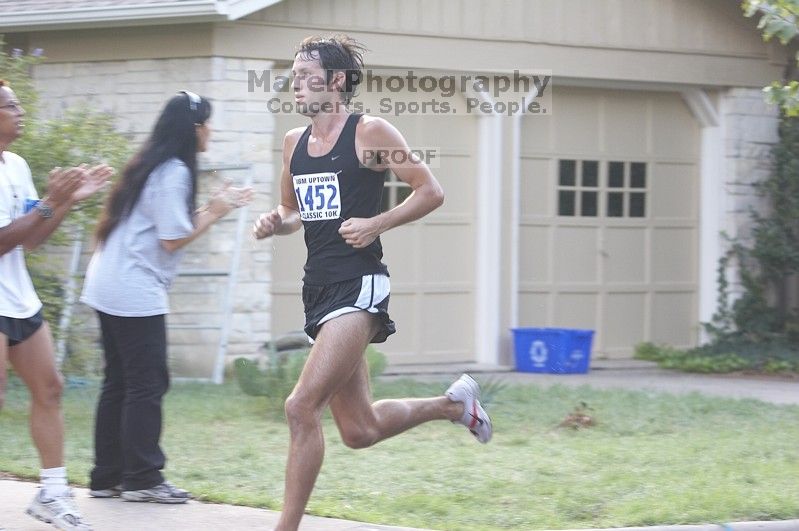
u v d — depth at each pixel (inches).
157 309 439.8
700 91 979.3
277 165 840.3
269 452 559.5
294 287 859.4
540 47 900.6
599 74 923.4
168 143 438.3
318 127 392.5
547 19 901.8
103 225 438.9
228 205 442.6
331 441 592.1
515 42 892.0
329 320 383.2
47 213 384.8
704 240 1002.1
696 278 1007.6
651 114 983.0
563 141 948.0
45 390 400.5
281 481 498.0
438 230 901.2
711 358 939.3
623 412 686.5
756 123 995.9
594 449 572.1
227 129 797.9
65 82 845.8
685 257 1002.7
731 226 989.8
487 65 882.1
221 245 802.8
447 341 908.6
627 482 494.3
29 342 395.5
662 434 624.7
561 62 909.2
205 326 804.6
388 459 549.3
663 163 989.2
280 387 647.1
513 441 593.6
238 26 796.6
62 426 406.9
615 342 976.9
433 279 901.2
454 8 867.4
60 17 806.5
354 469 526.6
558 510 454.0
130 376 442.3
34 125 632.4
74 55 840.3
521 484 496.4
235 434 603.5
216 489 473.4
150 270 438.0
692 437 612.4
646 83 951.6
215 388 756.6
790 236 986.7
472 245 913.5
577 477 511.2
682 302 1002.1
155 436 447.2
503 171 906.1
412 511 452.4
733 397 762.8
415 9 853.2
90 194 391.5
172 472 509.4
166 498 449.1
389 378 823.7
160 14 773.9
